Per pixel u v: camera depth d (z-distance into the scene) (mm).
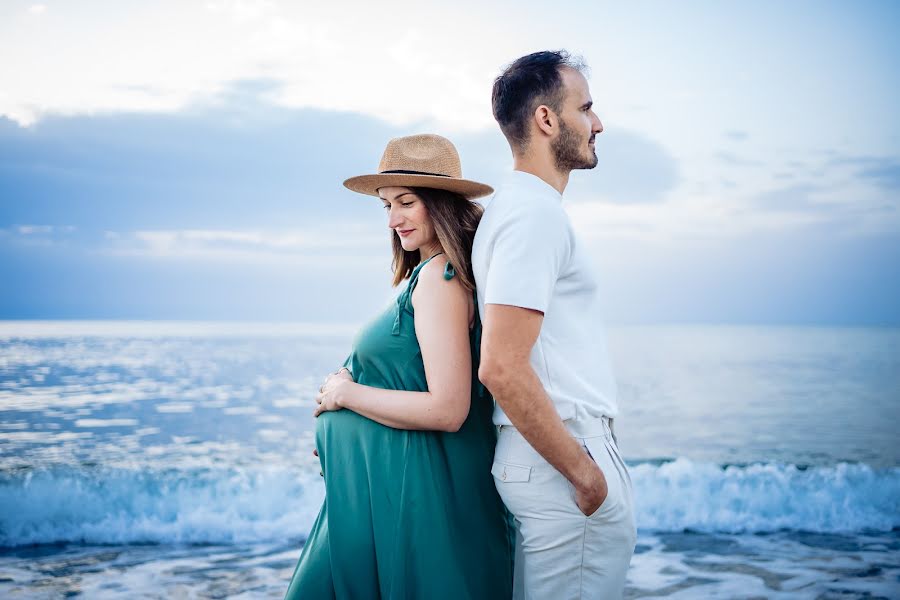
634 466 7059
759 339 44562
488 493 2141
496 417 2004
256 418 14305
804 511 5910
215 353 30875
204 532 5402
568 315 1891
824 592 4031
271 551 5027
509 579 2184
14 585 4238
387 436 2074
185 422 13742
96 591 4113
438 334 2004
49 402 16016
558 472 1873
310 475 6605
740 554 4883
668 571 4480
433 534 2018
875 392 18594
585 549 1896
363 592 2051
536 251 1765
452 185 2098
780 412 15617
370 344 2111
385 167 2203
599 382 1922
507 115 1973
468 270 2055
